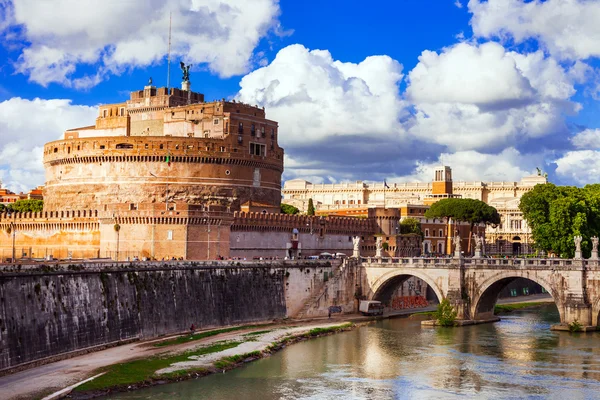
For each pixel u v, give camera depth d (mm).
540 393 110062
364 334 157125
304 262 178500
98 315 124938
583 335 154125
